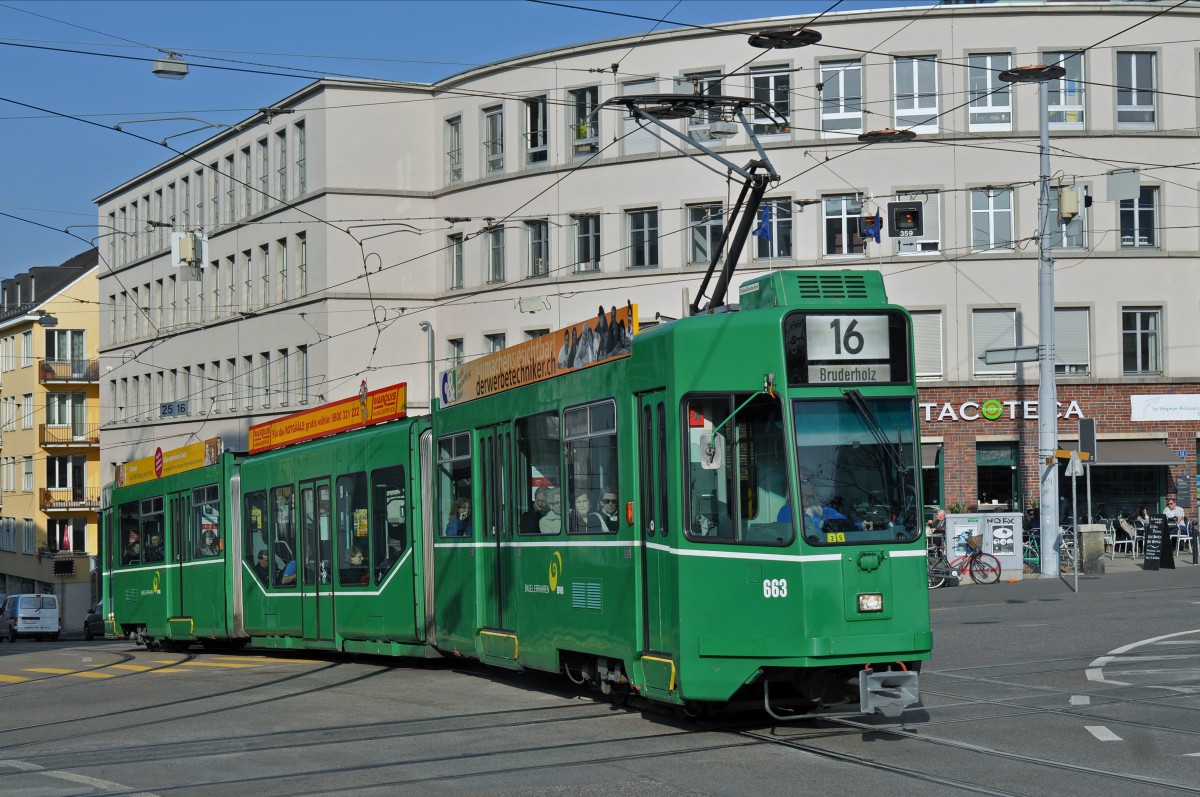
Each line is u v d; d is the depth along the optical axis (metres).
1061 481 41.81
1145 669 15.98
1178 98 41.97
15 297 88.94
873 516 11.77
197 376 59.91
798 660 11.49
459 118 48.59
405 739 12.44
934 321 42.03
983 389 41.75
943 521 34.28
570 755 11.30
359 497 20.23
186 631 27.00
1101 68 41.75
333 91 49.06
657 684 12.59
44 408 79.19
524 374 15.70
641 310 44.12
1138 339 42.03
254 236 54.75
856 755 10.98
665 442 12.59
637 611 13.01
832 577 11.55
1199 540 37.91
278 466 23.34
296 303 51.16
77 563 77.56
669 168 43.78
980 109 41.97
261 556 23.91
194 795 10.09
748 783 9.97
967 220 41.91
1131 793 9.43
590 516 13.98
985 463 41.97
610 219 44.62
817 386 11.84
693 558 12.15
